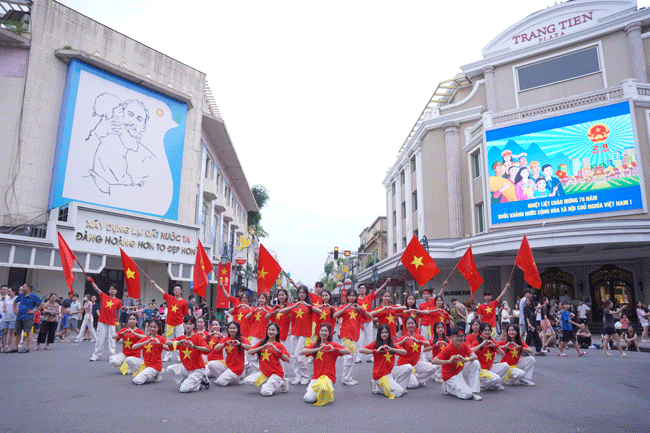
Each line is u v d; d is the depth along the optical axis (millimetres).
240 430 5078
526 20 26391
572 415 5926
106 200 20719
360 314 8898
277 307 9273
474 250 21375
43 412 5750
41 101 19406
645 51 23141
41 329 13047
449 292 26375
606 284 23766
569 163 20562
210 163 29312
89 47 21141
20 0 19438
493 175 22453
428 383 8617
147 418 5539
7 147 18516
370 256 54531
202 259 10961
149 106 22953
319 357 6879
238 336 8242
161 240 22109
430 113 29281
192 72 25547
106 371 9234
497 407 6395
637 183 19016
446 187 27516
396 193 36344
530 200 21234
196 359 7555
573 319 16609
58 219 18969
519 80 26328
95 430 4984
